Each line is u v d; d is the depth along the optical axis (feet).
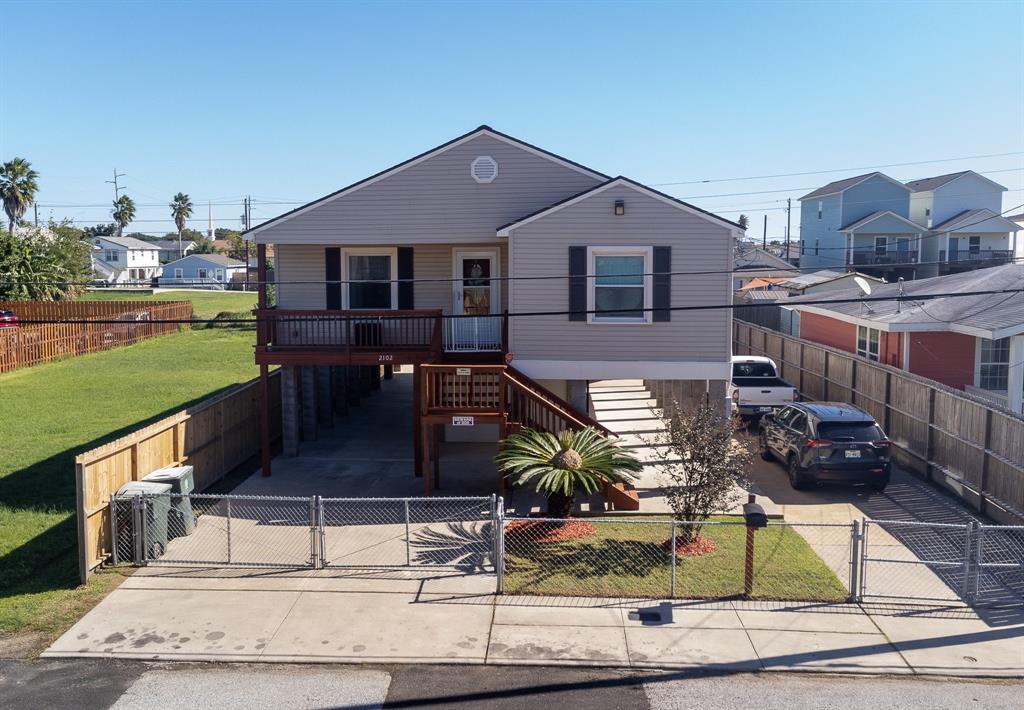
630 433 61.16
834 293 95.66
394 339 61.41
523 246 54.08
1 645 31.40
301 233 59.57
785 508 48.21
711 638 31.68
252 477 56.03
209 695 27.78
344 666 29.73
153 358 117.29
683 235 53.42
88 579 37.24
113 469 40.57
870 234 178.09
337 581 37.19
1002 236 175.01
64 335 115.55
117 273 349.61
